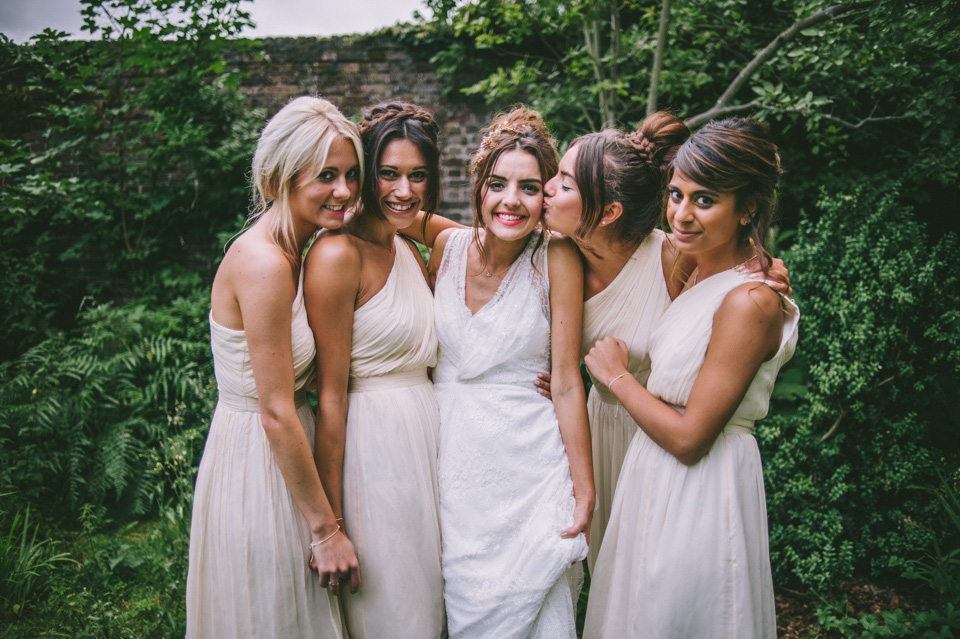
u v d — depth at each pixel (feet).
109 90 15.93
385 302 5.43
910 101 10.18
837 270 9.57
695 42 11.89
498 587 5.37
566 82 13.87
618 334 5.94
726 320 4.80
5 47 15.62
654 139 5.73
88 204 14.83
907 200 12.17
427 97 15.55
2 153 12.19
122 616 8.13
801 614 8.73
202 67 13.98
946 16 8.40
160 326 13.85
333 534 5.25
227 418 5.33
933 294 9.48
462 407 5.70
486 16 12.56
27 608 8.51
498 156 5.37
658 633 5.11
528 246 5.82
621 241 5.71
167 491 11.65
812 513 8.96
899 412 9.45
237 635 5.25
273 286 4.83
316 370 5.51
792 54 10.28
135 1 12.26
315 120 4.95
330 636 5.50
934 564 8.76
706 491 5.08
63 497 11.37
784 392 10.39
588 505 5.51
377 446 5.45
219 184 15.89
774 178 4.88
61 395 12.25
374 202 5.34
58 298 16.12
